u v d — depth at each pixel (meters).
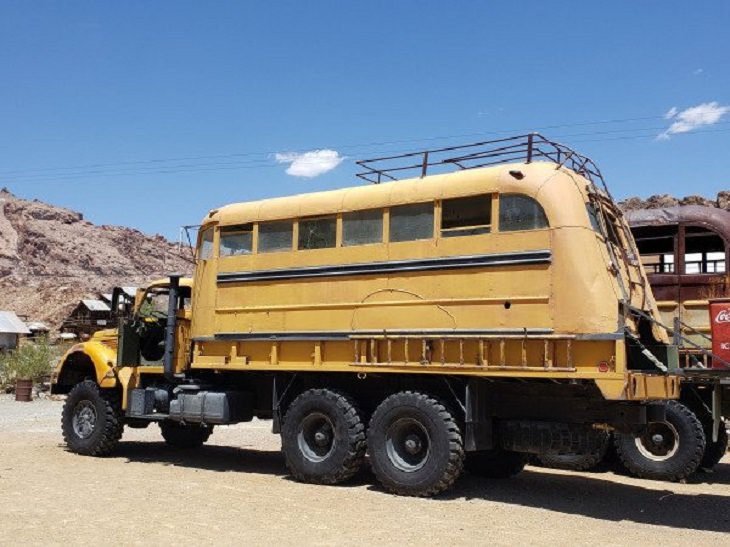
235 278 10.97
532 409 8.92
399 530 7.26
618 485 10.52
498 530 7.36
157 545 6.50
